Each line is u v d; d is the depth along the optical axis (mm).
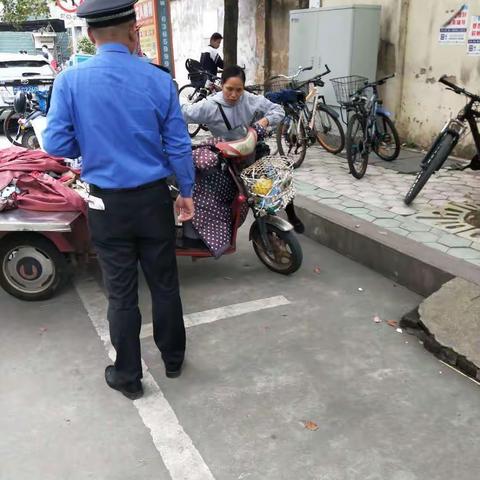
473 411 2756
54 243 3750
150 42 8375
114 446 2547
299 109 6691
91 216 2625
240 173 3908
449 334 3209
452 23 6676
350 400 2842
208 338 3418
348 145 5988
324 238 4863
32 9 15633
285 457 2467
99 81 2434
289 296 3947
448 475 2359
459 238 4359
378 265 4305
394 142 6777
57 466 2434
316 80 7082
